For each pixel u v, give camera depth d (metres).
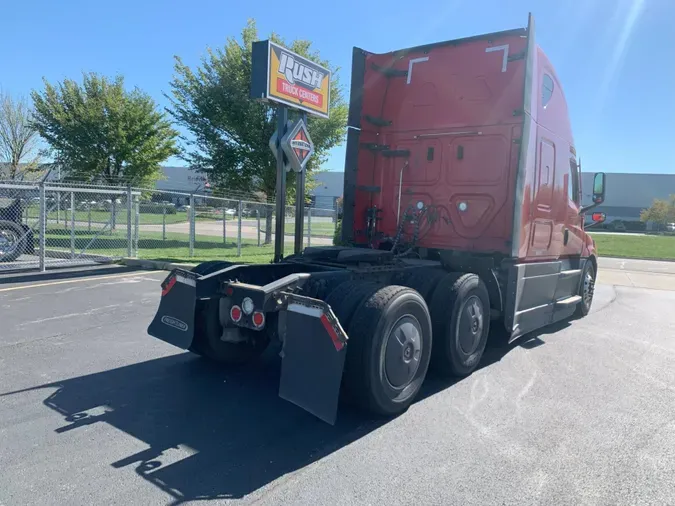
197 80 19.14
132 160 23.83
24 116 27.91
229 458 3.58
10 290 9.27
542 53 6.32
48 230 18.05
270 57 5.64
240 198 19.98
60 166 24.67
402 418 4.36
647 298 11.73
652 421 4.41
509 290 5.91
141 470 3.38
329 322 3.80
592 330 8.02
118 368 5.38
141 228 28.39
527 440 3.98
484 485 3.31
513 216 5.78
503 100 6.14
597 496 3.22
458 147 6.48
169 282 5.02
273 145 5.99
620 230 62.53
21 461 3.44
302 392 3.90
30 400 4.46
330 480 3.32
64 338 6.37
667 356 6.52
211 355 5.38
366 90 6.95
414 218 6.72
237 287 4.39
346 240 6.92
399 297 4.30
